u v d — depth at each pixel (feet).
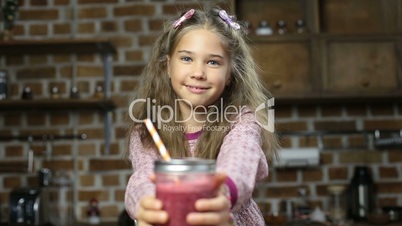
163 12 12.82
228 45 4.63
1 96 12.22
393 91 11.66
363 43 11.82
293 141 12.67
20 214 11.25
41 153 12.68
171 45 4.75
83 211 12.58
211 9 5.02
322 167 12.60
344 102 12.46
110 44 11.89
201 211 3.12
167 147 4.63
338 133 12.55
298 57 11.76
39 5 12.94
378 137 12.42
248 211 4.57
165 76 5.02
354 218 11.94
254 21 12.73
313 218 11.70
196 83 4.42
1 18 12.95
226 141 4.17
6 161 12.69
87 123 12.74
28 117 12.80
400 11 12.53
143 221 3.21
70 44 11.82
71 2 12.94
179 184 3.16
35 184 12.66
